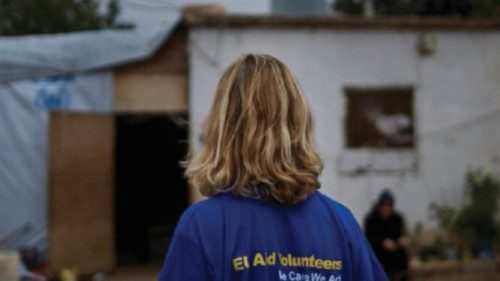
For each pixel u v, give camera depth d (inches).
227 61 530.3
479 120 558.3
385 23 545.6
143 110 527.2
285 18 534.3
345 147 548.4
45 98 507.2
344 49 547.8
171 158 653.9
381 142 550.6
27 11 756.6
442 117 556.4
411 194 550.6
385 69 550.9
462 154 557.0
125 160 647.8
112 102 524.4
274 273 86.3
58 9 762.2
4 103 502.9
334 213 91.0
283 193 87.7
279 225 87.7
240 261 85.5
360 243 90.8
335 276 88.4
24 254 359.9
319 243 88.4
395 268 405.7
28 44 506.6
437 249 516.7
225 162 88.7
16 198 504.7
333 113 547.2
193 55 525.3
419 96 553.3
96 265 523.8
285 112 89.9
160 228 644.1
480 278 502.3
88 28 766.5
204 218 86.6
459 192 553.6
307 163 89.9
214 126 91.1
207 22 523.8
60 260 510.9
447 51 555.8
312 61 544.1
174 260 85.7
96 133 522.0
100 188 523.8
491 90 559.5
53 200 508.7
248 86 90.5
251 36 534.0
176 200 653.3
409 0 872.3
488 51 558.3
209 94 526.3
